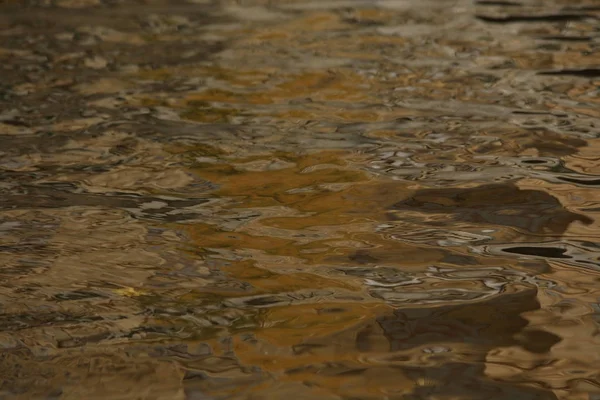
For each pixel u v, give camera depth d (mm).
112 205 3521
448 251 2980
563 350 2289
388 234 3146
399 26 7305
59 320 2531
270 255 2986
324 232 3184
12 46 6809
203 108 4992
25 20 7887
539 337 2363
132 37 7090
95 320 2527
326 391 2121
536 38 6684
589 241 3025
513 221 3232
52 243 3129
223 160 4070
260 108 4957
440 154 4051
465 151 4086
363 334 2404
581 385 2121
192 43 6816
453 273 2803
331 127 4551
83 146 4332
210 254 3008
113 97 5273
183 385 2166
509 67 5773
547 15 7602
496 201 3439
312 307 2582
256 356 2299
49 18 7961
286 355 2299
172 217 3379
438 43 6594
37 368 2262
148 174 3898
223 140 4379
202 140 4383
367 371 2207
